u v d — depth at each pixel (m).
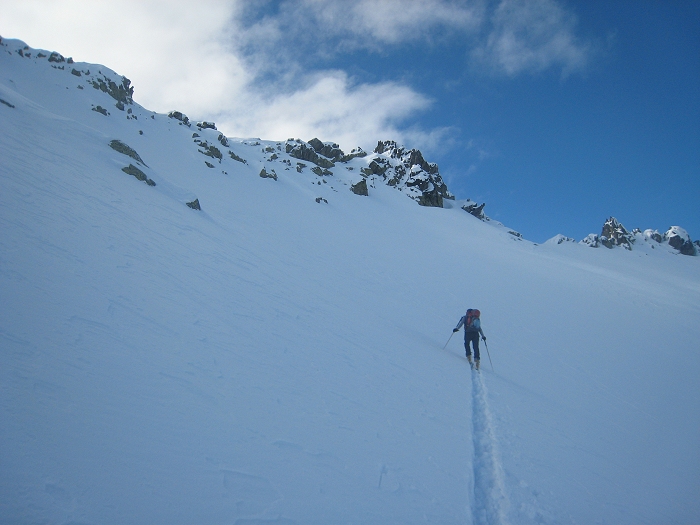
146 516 2.78
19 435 2.98
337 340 9.14
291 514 3.31
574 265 46.53
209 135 56.94
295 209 39.19
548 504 4.97
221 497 3.22
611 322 25.73
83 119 33.97
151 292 7.03
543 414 8.88
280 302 10.39
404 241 40.50
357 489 4.01
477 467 5.66
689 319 29.89
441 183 84.50
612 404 11.95
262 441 4.22
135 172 16.12
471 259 38.19
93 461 3.06
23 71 39.12
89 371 4.14
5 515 2.34
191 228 13.70
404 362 9.49
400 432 5.73
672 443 9.73
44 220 7.62
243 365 5.89
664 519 5.57
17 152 10.80
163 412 4.02
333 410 5.61
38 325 4.51
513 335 18.22
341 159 82.81
